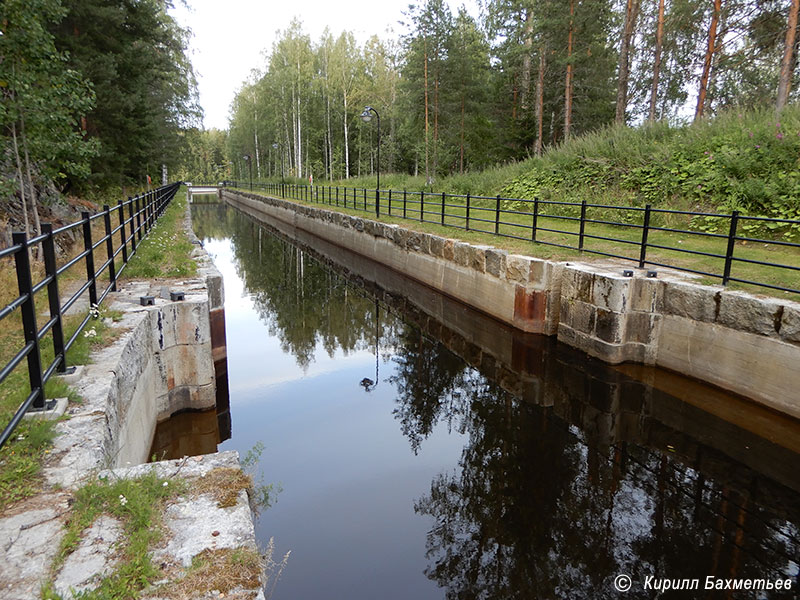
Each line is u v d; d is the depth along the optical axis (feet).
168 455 18.83
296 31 165.07
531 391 25.27
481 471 17.89
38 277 23.99
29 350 9.92
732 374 20.88
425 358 30.45
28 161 27.61
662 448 19.21
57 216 38.47
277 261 65.10
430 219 54.19
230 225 107.86
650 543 14.10
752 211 34.37
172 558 7.02
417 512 15.62
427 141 96.84
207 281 24.70
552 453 19.02
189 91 111.86
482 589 12.41
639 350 25.03
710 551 13.73
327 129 176.45
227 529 7.62
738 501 15.94
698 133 45.06
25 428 9.82
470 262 37.24
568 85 78.38
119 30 57.93
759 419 19.81
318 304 43.93
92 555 6.93
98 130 56.70
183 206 82.69
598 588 12.42
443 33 100.22
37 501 8.02
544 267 29.66
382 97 166.91
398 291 47.80
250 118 210.79
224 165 328.29
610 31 93.86
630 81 110.11
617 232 38.55
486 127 112.47
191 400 20.56
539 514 15.43
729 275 22.77
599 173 51.06
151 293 21.95
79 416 10.57
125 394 13.74
